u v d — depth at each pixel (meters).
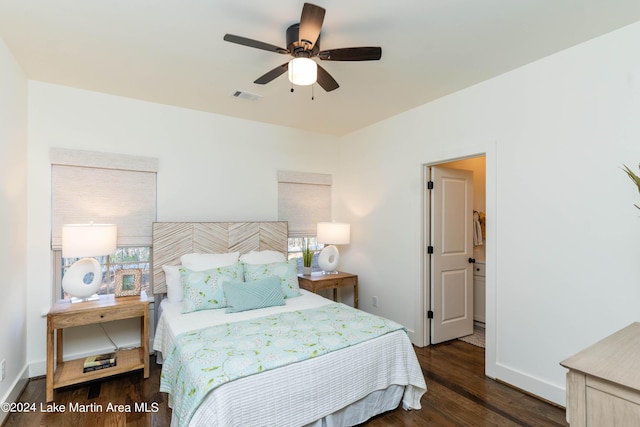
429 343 3.60
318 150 4.52
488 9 1.88
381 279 3.98
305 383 1.85
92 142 3.10
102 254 2.69
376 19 1.97
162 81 2.88
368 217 4.18
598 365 1.25
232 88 3.03
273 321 2.46
